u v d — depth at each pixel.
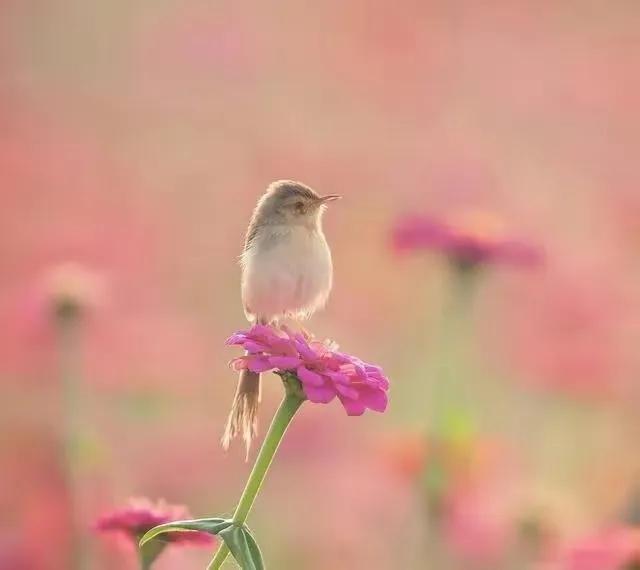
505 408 13.25
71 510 10.23
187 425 12.09
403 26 20.33
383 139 18.78
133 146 18.09
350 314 15.00
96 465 10.58
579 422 13.06
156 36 20.50
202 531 5.33
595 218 16.31
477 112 19.53
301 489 11.71
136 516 6.32
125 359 12.42
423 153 18.42
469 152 18.42
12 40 21.14
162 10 21.05
